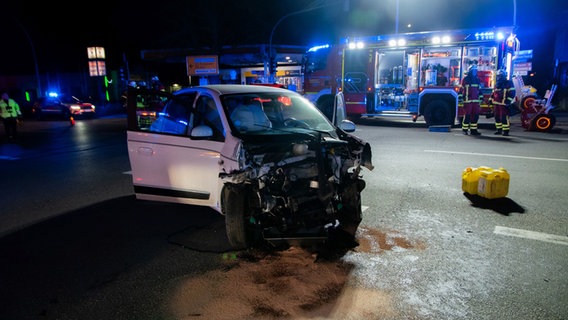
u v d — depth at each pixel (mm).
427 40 13938
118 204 5816
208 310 3025
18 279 3600
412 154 9023
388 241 4230
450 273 3531
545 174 6926
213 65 27453
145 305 3123
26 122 22516
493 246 4082
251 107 4617
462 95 12508
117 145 12211
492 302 3074
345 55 15633
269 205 3859
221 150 4227
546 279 3404
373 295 3189
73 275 3654
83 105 24297
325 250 4004
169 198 4840
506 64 13188
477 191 5812
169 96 4723
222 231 4609
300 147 3861
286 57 29391
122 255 4047
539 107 12719
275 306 3051
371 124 15719
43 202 6059
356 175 4434
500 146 9812
